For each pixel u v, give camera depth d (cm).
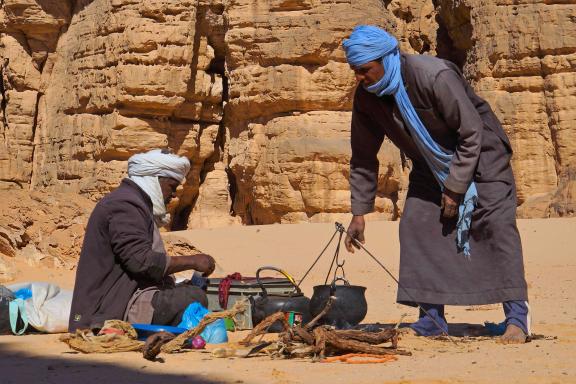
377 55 850
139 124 3756
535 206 3481
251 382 607
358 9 3747
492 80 3775
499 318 1171
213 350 772
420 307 882
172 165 888
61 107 4109
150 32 3722
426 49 4259
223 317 805
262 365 693
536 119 3684
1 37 4191
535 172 3656
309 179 3662
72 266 1792
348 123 3741
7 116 4169
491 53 3784
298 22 3753
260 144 3825
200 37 3888
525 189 3662
